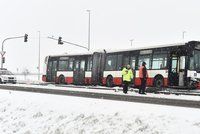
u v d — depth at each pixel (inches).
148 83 1344.7
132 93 1107.3
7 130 709.9
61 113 674.8
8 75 1873.8
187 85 1230.3
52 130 626.8
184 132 464.8
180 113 549.6
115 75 1513.3
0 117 786.2
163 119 521.0
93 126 574.9
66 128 608.7
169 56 1279.5
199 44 1254.9
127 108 618.5
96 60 1633.9
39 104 770.2
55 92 1071.0
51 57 1918.1
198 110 583.8
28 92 1042.7
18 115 756.0
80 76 1716.3
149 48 1362.0
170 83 1272.1
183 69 1240.2
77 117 628.1
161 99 835.4
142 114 560.1
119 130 530.9
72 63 1774.1
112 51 1549.0
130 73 1113.4
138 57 1402.6
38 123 679.7
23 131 674.2
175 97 946.1
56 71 1870.1
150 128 500.7
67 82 1797.5
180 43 1256.8
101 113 608.4
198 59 1252.5
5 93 1020.5
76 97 845.2
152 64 1339.8
